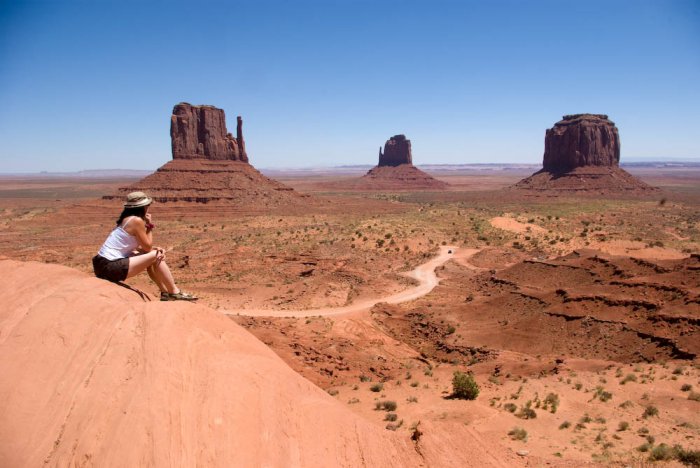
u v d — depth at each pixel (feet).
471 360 148.97
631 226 448.65
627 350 134.31
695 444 72.43
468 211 547.90
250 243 357.41
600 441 75.72
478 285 230.89
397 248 323.57
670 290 148.97
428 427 30.27
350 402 104.06
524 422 87.04
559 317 158.30
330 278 261.65
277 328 166.20
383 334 178.81
